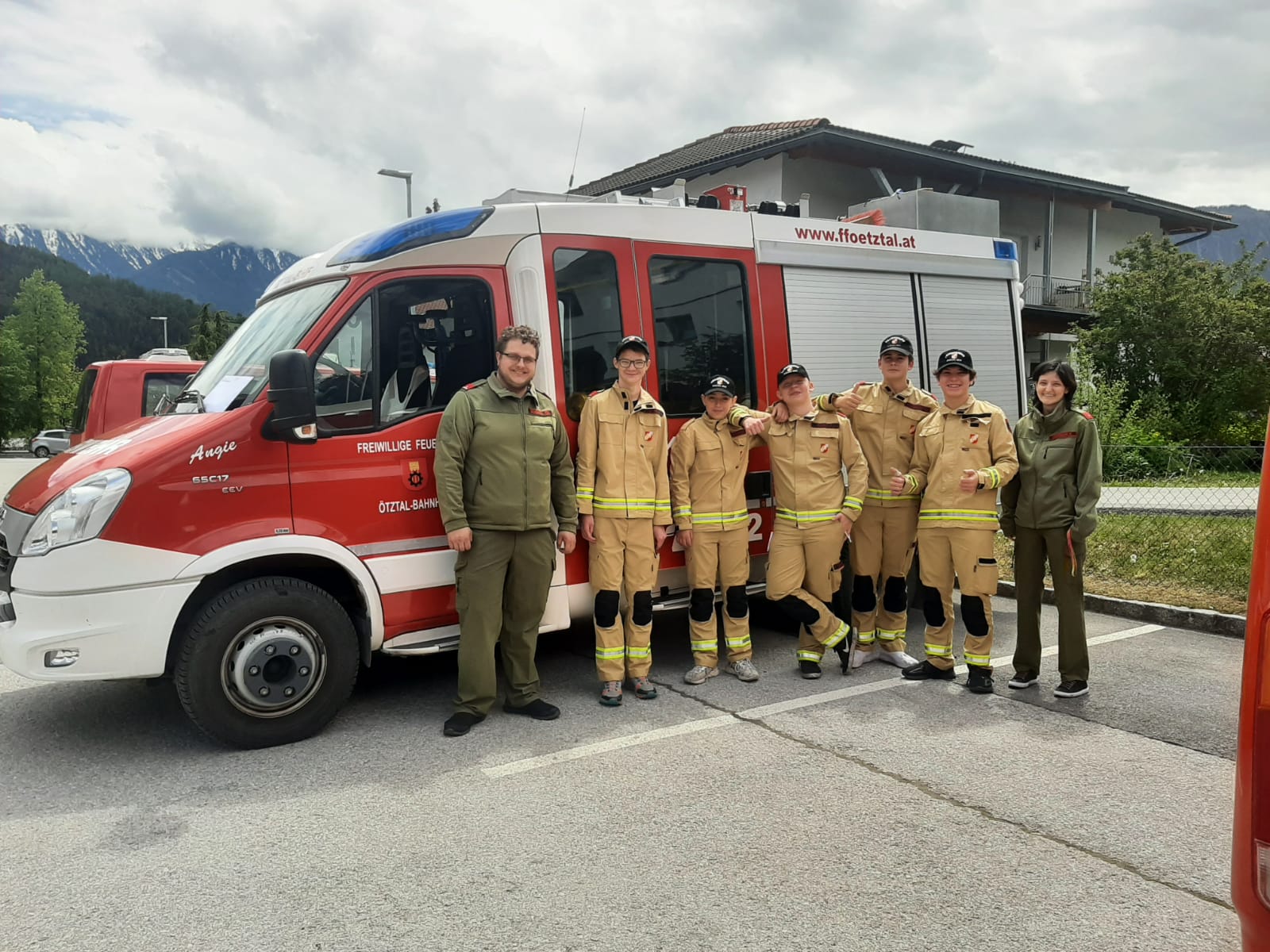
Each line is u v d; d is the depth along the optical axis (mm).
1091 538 9242
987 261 7379
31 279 64500
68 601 3955
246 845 3391
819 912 2904
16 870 3215
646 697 5117
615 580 5012
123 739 4508
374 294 4664
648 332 5555
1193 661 5781
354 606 4793
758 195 21984
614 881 3109
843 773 4031
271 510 4305
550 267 5184
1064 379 4938
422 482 4703
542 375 5109
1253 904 1689
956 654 6109
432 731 4602
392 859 3271
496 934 2795
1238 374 19766
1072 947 2719
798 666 5773
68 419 65438
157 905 2977
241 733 4281
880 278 6695
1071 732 4535
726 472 5336
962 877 3129
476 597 4539
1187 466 13352
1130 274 21203
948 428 5227
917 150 21484
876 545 5711
